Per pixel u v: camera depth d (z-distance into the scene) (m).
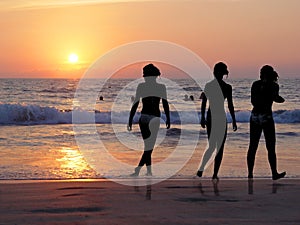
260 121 9.66
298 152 14.17
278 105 40.19
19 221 6.08
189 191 8.24
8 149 14.13
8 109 23.72
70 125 22.78
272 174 9.72
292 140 17.39
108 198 7.55
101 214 6.48
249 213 6.59
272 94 9.60
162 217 6.34
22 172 10.39
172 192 8.13
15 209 6.73
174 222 6.09
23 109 23.64
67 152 13.62
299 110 26.64
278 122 26.47
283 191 8.30
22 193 7.87
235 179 9.70
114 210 6.73
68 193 7.91
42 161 11.93
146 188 8.50
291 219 6.28
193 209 6.82
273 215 6.49
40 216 6.34
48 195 7.72
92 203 7.16
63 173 10.32
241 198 7.64
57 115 24.14
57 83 67.12
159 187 8.62
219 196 7.80
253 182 9.30
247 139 17.25
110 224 5.97
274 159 9.67
